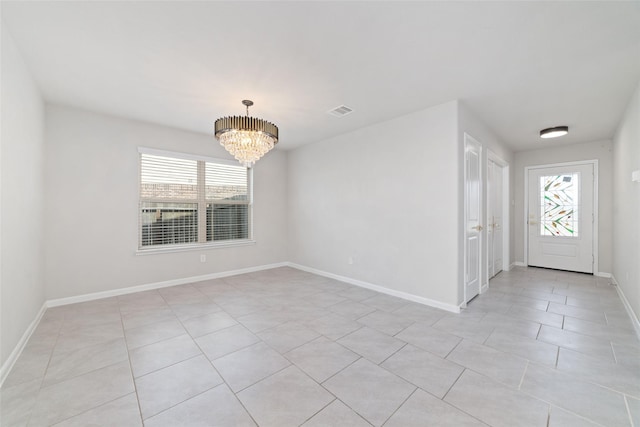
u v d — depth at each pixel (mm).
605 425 1426
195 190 4422
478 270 3639
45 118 3119
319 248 4832
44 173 3088
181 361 2053
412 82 2650
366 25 1848
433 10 1704
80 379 1832
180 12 1727
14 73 2094
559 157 5027
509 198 5109
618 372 1896
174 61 2307
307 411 1539
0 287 1874
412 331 2557
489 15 1744
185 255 4258
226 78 2586
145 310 3094
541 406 1569
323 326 2672
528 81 2621
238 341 2367
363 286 4043
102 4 1659
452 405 1581
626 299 3150
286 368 1961
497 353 2156
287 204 5570
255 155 2967
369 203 3961
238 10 1711
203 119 3697
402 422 1454
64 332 2533
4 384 1778
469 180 3354
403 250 3533
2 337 1896
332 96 2959
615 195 4035
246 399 1638
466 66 2363
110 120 3588
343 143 4359
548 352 2170
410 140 3449
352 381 1812
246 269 4977
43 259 3043
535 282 4242
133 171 3770
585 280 4355
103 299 3477
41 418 1484
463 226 3158
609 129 4020
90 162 3449
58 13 1737
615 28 1850
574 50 2117
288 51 2160
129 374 1889
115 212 3633
